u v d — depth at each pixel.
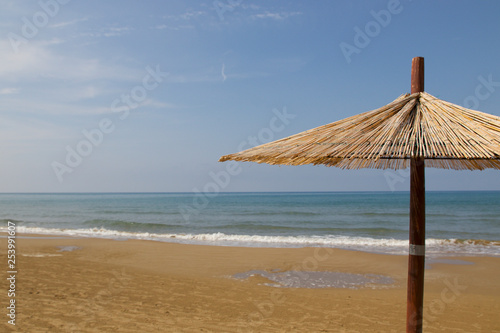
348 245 16.66
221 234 19.88
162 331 5.84
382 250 15.18
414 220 2.84
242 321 6.48
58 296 7.50
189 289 8.62
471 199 75.00
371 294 8.58
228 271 10.93
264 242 17.91
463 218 32.22
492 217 33.03
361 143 2.60
